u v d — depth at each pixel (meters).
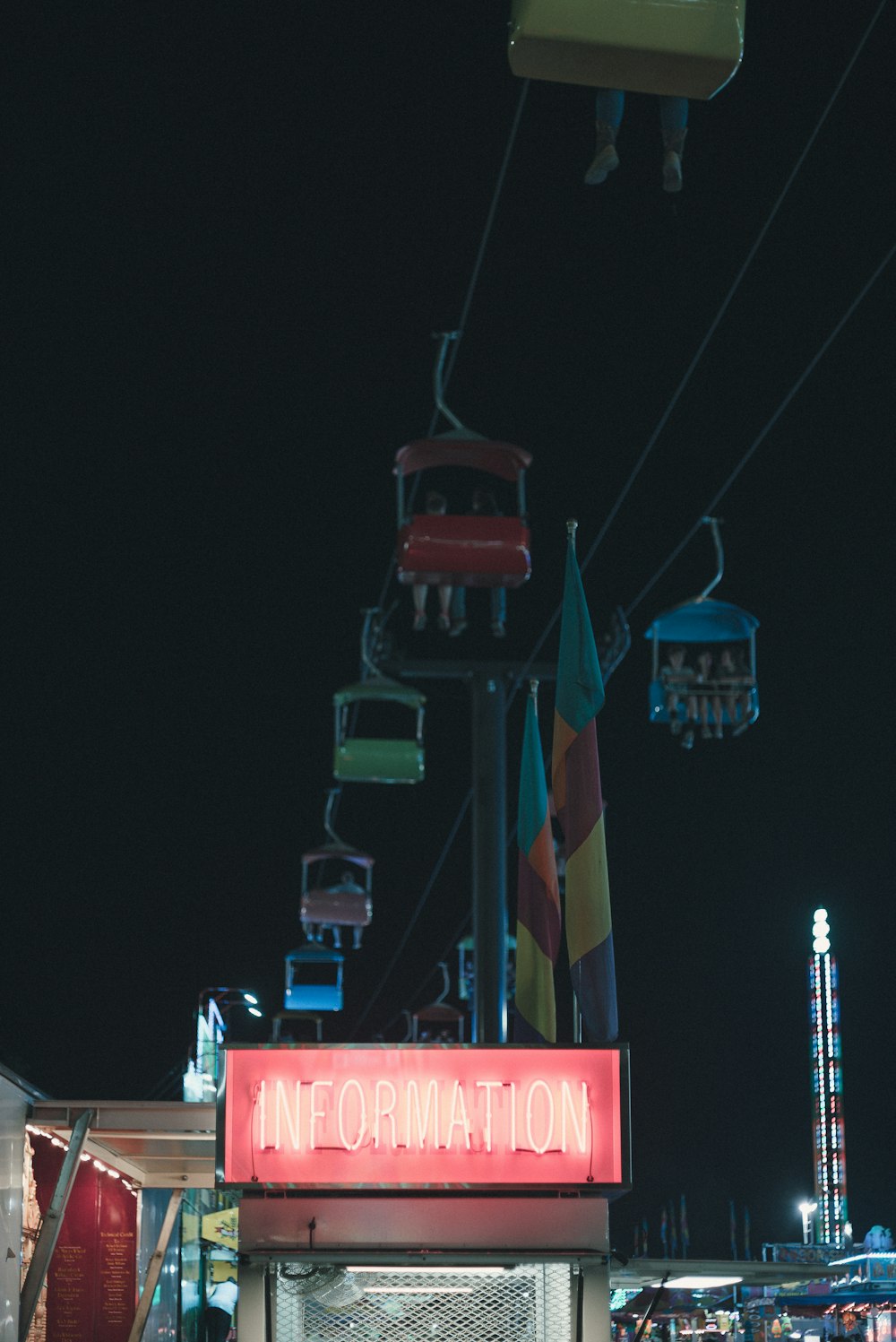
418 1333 7.61
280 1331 7.55
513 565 14.98
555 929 9.82
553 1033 9.62
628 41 6.13
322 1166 7.52
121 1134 12.70
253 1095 7.58
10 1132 11.55
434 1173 7.52
